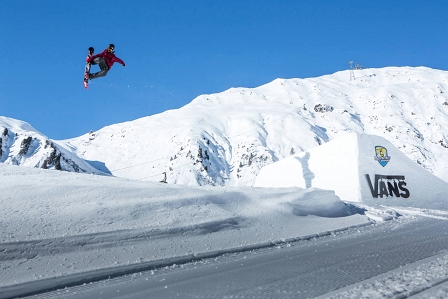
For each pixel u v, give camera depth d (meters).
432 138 133.75
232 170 126.44
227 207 11.98
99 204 9.77
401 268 6.03
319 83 196.12
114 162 138.88
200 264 7.88
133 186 11.83
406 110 151.62
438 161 121.94
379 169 23.30
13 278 6.34
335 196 15.60
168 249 8.49
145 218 9.59
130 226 8.95
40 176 12.78
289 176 28.22
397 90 166.50
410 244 9.02
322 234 11.80
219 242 9.54
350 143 24.31
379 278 5.40
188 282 6.12
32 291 6.10
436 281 4.90
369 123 149.00
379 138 24.61
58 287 6.38
